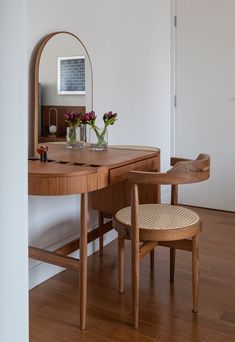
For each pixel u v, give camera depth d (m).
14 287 0.87
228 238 3.09
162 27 3.67
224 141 3.78
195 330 1.84
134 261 1.85
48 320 1.92
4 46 0.80
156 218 1.97
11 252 0.85
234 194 3.79
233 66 3.64
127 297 2.16
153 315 1.97
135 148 2.55
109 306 2.06
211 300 2.12
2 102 0.81
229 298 2.14
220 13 3.63
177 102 3.95
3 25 0.79
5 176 0.83
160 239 1.83
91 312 2.00
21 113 0.84
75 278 2.39
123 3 2.97
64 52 2.39
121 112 3.05
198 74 3.81
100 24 2.71
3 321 0.86
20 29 0.82
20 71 0.83
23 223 0.87
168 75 3.88
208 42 3.72
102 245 2.74
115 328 1.86
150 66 3.47
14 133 0.83
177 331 1.83
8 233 0.84
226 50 3.65
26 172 0.87
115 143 3.01
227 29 3.62
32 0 2.14
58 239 2.50
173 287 2.28
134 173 1.80
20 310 0.89
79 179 1.73
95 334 1.81
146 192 2.43
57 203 2.46
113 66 2.90
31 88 2.17
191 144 3.95
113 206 2.58
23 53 0.84
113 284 2.32
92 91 2.67
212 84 3.76
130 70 3.14
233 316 1.96
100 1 2.70
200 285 2.29
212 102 3.79
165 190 3.97
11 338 0.88
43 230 2.36
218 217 3.66
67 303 2.09
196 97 3.85
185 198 4.04
